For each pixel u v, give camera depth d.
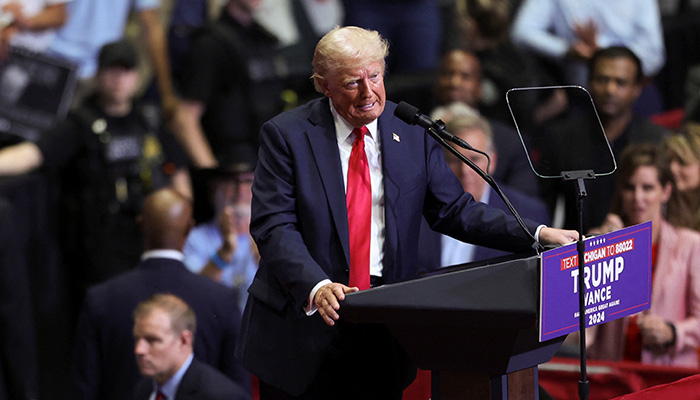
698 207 17.59
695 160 17.47
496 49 25.59
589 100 10.38
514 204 17.59
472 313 8.96
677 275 16.98
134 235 23.05
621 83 20.69
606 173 10.07
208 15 29.23
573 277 9.23
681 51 31.70
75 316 23.19
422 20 28.02
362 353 10.51
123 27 26.20
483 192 17.38
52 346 22.70
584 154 10.20
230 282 20.19
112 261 22.89
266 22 28.52
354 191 10.09
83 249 23.08
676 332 16.44
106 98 23.25
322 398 10.54
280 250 9.71
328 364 10.49
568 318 9.25
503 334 9.16
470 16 25.56
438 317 9.05
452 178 10.55
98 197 23.02
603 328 16.33
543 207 17.80
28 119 23.42
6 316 19.55
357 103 9.75
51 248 22.88
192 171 21.83
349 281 9.99
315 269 9.49
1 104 23.38
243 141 26.19
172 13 28.70
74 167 23.19
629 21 27.14
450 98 23.36
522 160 21.06
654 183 17.05
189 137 25.44
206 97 25.92
